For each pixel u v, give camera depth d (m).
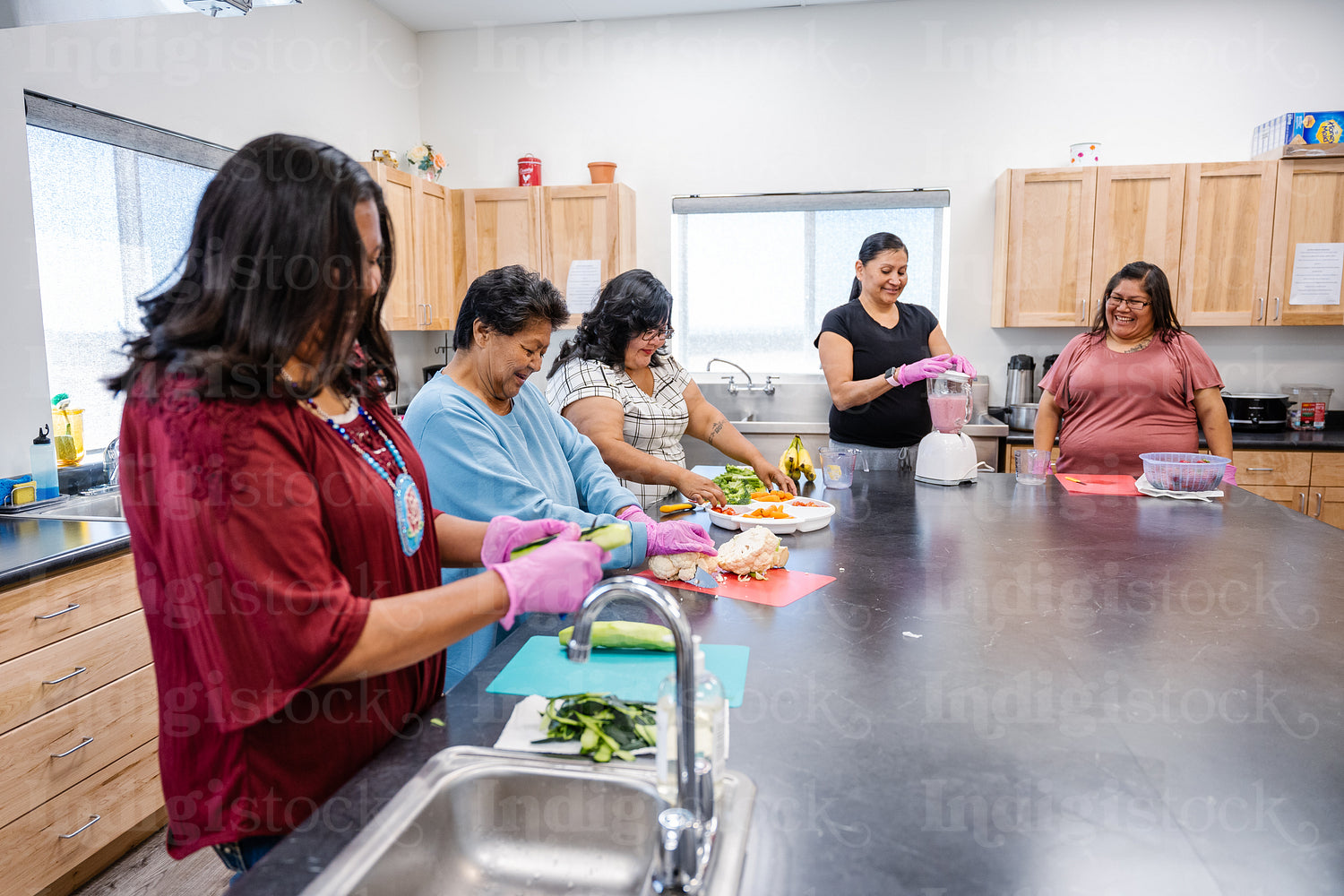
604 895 0.86
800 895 0.70
